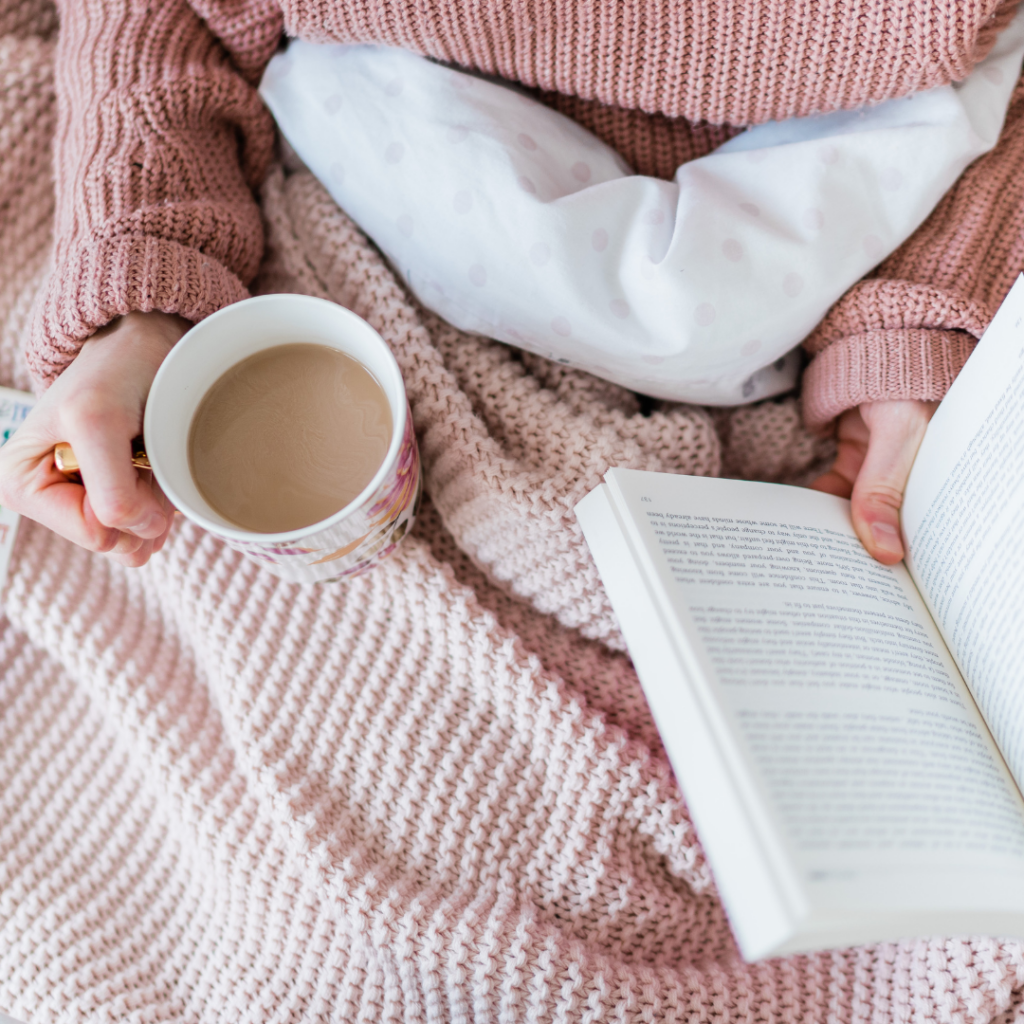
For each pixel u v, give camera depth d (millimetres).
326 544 453
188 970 569
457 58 557
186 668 626
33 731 637
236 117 614
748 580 466
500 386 587
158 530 475
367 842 550
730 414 659
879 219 544
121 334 506
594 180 590
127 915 589
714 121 565
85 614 624
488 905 526
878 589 510
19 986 564
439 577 569
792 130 580
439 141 544
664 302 525
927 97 543
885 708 445
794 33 500
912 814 409
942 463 504
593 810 540
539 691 551
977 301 555
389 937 517
